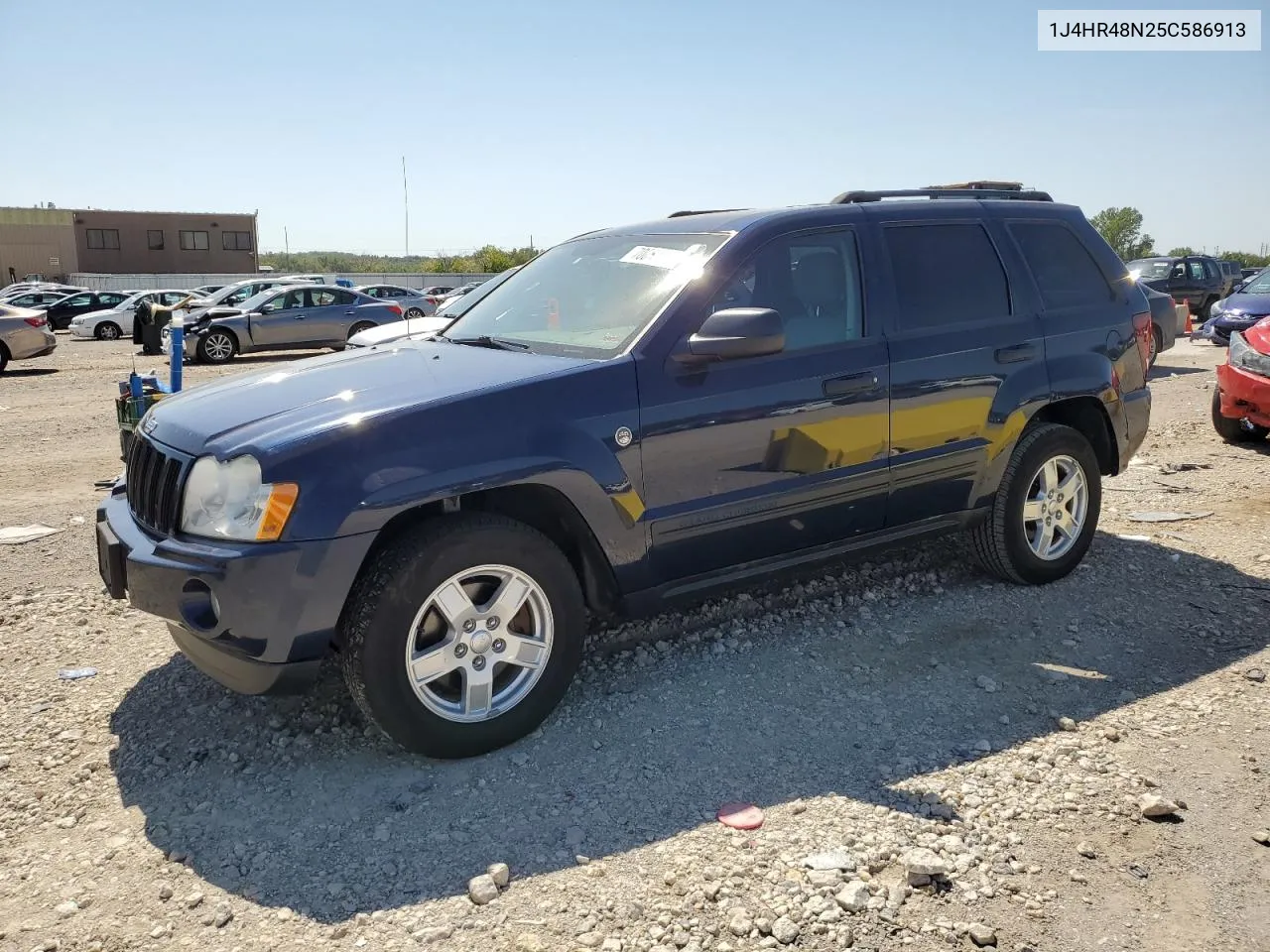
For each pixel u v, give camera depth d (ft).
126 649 14.35
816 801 10.08
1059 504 16.07
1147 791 10.23
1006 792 10.21
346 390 11.24
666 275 12.76
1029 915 8.41
